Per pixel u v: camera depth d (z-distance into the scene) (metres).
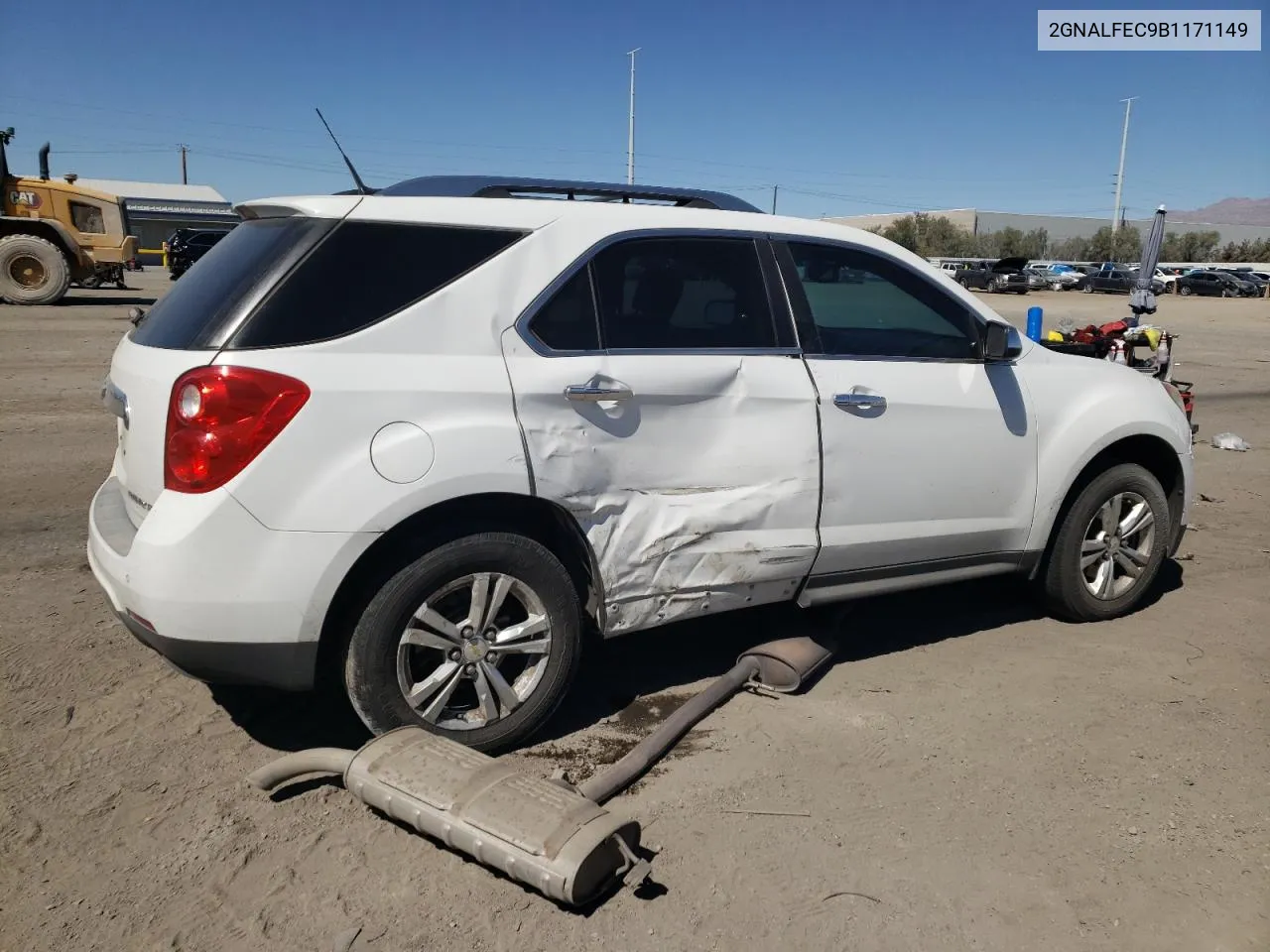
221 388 3.05
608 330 3.62
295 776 3.28
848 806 3.29
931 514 4.30
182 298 3.48
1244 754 3.67
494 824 2.84
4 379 11.51
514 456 3.35
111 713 3.79
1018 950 2.65
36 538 5.84
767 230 4.04
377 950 2.61
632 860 2.82
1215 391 14.43
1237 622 5.02
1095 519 4.88
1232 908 2.82
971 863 3.01
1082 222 105.38
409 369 3.24
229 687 4.01
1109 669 4.41
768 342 3.94
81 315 18.81
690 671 4.33
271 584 3.08
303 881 2.87
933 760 3.60
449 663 3.42
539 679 3.57
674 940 2.67
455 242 3.44
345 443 3.13
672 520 3.71
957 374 4.35
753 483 3.86
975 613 5.10
